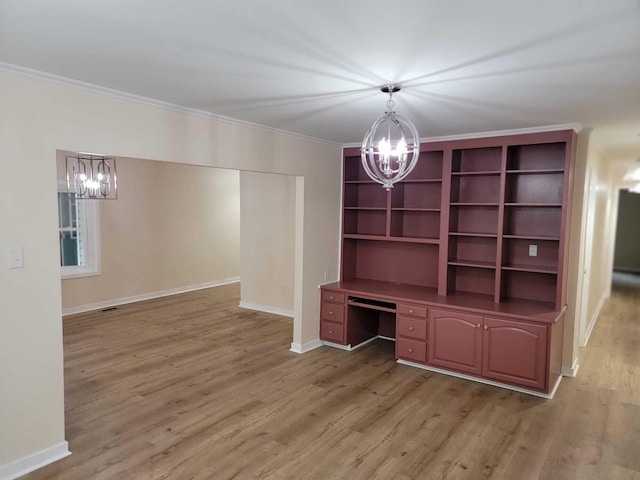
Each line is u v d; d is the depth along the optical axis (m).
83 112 2.85
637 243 11.72
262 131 4.18
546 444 3.06
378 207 5.22
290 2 1.70
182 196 7.89
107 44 2.16
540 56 2.23
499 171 4.31
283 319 6.25
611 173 7.59
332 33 1.99
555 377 4.00
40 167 2.67
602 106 3.23
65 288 6.23
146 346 4.99
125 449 2.91
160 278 7.60
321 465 2.77
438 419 3.40
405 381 4.12
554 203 4.14
